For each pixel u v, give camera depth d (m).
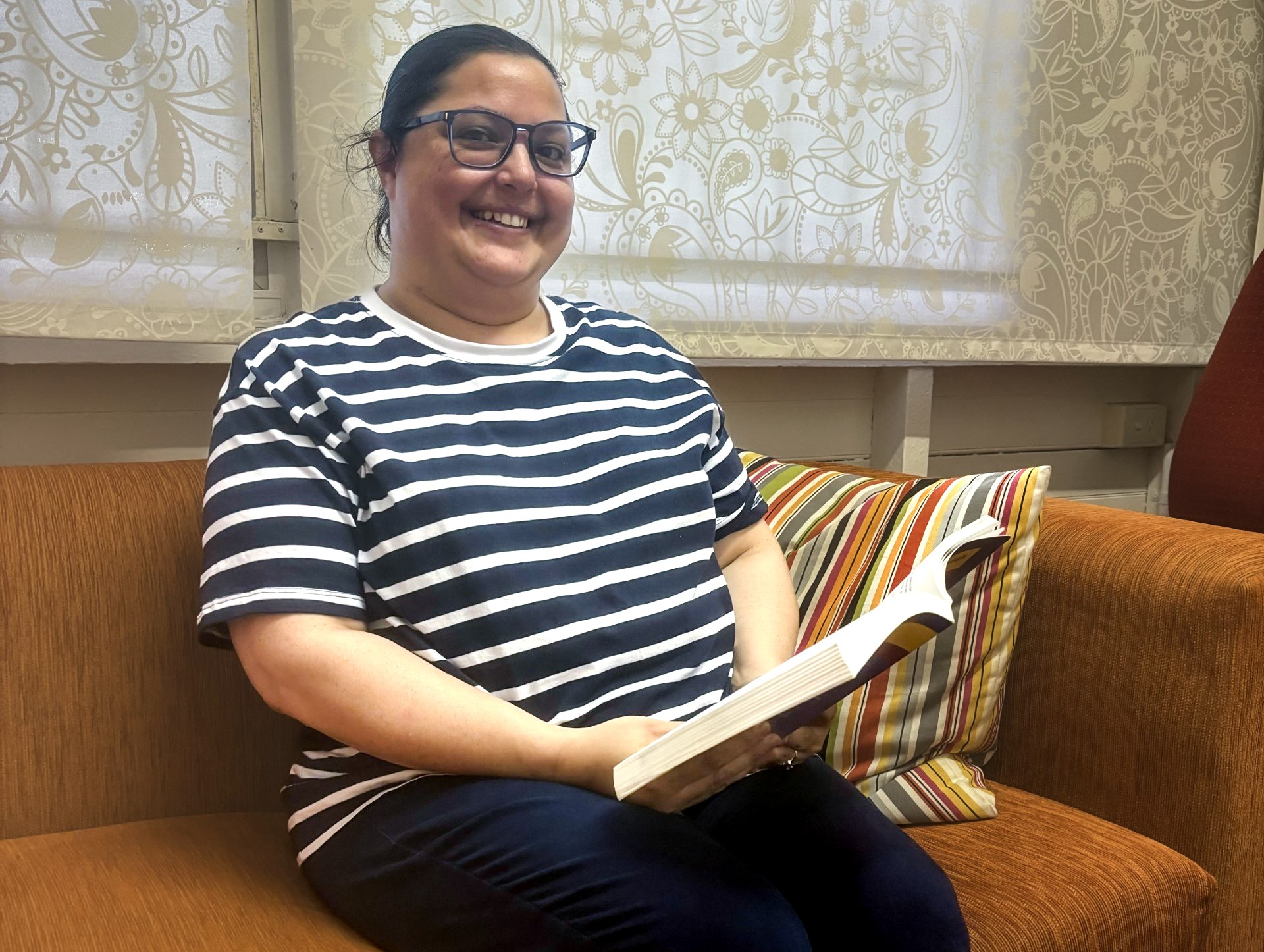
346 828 0.89
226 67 1.28
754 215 1.66
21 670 1.06
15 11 1.16
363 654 0.85
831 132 1.71
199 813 1.16
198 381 1.44
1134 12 1.99
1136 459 2.41
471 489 0.93
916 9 1.75
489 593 0.91
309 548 0.87
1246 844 1.06
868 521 1.27
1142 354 2.10
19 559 1.07
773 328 1.71
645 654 0.98
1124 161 2.02
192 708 1.16
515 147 1.02
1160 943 1.00
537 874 0.76
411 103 1.04
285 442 0.90
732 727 0.69
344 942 0.84
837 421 2.00
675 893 0.74
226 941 0.83
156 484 1.19
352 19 1.36
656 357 1.16
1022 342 1.96
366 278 1.41
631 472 1.04
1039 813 1.14
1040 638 1.24
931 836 1.09
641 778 0.73
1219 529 1.18
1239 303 1.75
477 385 1.01
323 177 1.37
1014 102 1.88
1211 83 2.10
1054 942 0.92
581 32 1.49
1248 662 1.04
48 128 1.19
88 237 1.22
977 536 0.86
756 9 1.62
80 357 1.31
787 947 0.73
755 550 1.18
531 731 0.85
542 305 1.14
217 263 1.30
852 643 0.67
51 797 1.08
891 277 1.80
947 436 2.14
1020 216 1.92
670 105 1.57
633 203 1.57
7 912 0.87
